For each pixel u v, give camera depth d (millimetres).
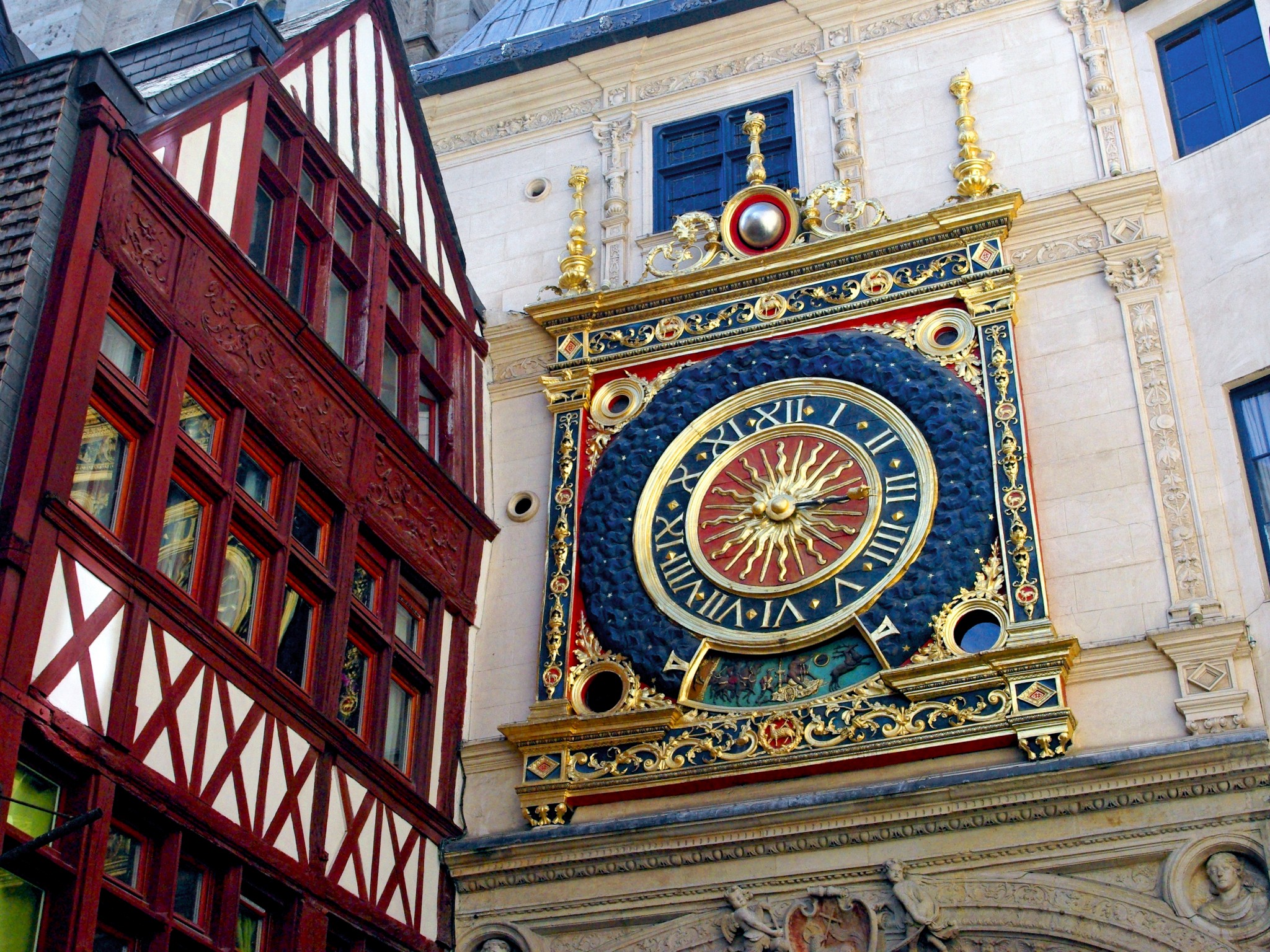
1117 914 11984
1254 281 14016
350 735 12945
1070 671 13125
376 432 14117
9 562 9844
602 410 16047
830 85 17031
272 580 12477
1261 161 14438
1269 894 11695
